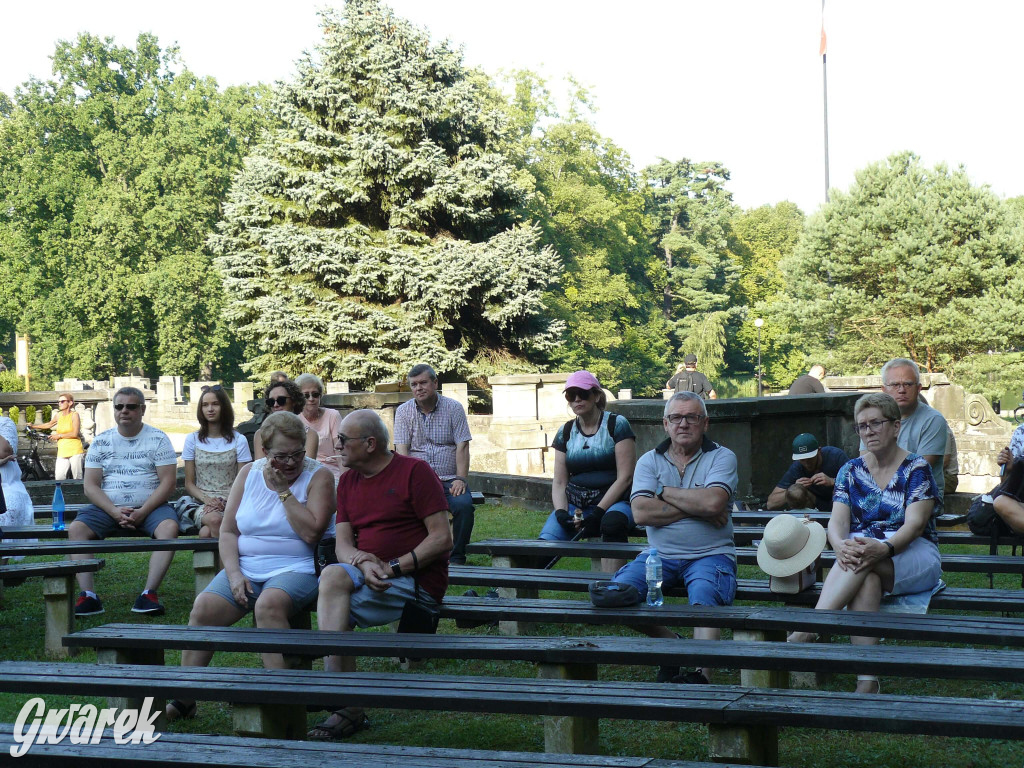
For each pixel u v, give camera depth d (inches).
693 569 233.0
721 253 3575.3
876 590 217.8
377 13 1508.4
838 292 2027.6
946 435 281.3
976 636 182.1
